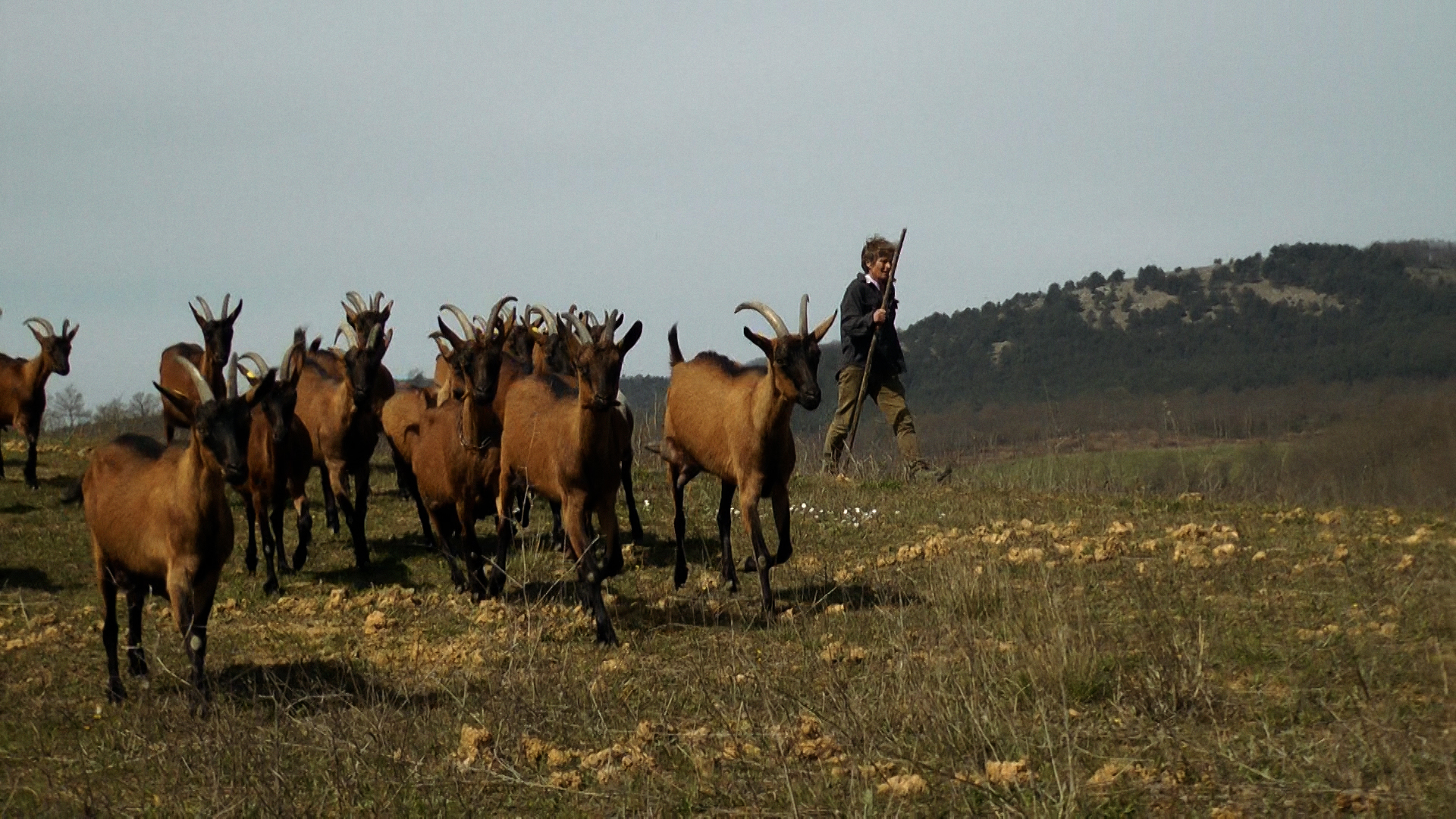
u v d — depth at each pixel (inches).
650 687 294.4
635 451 660.7
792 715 257.4
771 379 364.8
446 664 328.2
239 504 565.3
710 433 394.0
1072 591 345.7
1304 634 286.8
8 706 301.4
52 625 386.0
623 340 349.1
